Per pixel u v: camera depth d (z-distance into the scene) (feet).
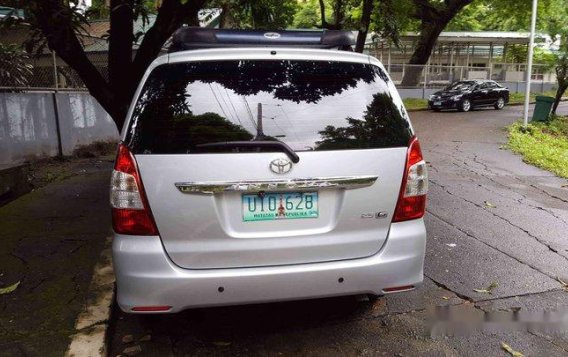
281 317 11.62
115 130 40.40
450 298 12.65
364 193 9.32
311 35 11.15
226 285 8.91
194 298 8.90
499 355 10.21
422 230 9.87
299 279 9.16
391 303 12.34
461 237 17.35
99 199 21.27
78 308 11.33
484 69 95.35
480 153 36.83
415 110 76.74
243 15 37.99
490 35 100.94
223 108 9.00
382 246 9.60
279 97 9.23
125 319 11.51
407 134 9.79
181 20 20.71
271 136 8.91
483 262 15.03
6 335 10.26
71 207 19.93
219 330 11.07
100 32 46.06
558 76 60.23
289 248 9.13
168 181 8.65
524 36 99.60
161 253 8.77
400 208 9.63
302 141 9.00
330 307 12.09
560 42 59.77
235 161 8.71
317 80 9.50
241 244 8.95
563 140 47.91
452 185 25.80
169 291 8.80
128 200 8.72
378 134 9.50
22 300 11.73
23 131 30.25
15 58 30.45
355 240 9.41
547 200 22.95
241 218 8.93
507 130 50.34
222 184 8.67
